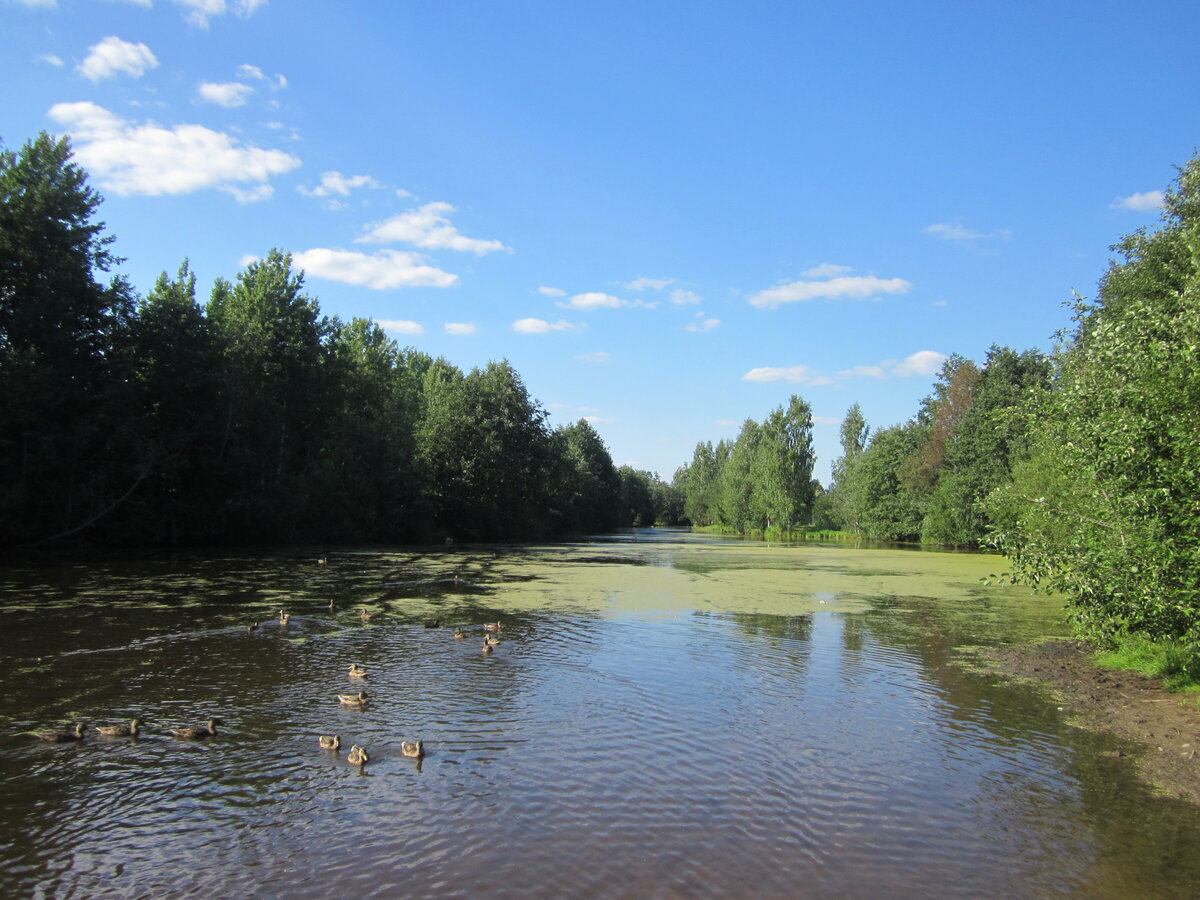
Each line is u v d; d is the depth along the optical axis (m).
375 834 8.13
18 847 7.78
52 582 28.05
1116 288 33.19
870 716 12.77
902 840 8.23
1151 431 12.98
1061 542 15.92
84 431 38.28
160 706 12.59
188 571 33.00
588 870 7.41
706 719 12.36
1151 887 7.32
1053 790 9.70
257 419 51.38
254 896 6.90
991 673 16.09
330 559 42.59
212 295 60.72
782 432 102.56
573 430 122.25
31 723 11.64
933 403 85.62
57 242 39.34
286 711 12.41
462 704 12.95
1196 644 13.38
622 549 62.75
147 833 8.12
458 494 71.12
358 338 76.88
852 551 64.44
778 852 7.87
